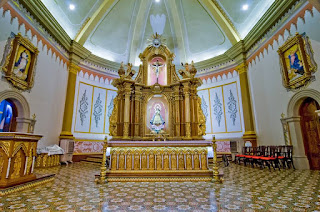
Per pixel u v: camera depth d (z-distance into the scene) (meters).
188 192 3.51
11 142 3.61
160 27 11.57
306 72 5.89
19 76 6.13
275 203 2.78
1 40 5.43
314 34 5.72
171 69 6.68
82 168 6.79
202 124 6.14
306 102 6.53
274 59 7.48
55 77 8.24
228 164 7.46
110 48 11.23
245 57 9.61
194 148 5.01
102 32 10.55
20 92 6.24
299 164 6.33
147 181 4.52
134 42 11.62
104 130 10.42
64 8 8.45
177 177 4.58
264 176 5.04
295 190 3.51
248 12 9.09
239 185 4.03
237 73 10.05
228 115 10.09
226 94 10.34
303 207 2.59
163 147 5.02
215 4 9.69
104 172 4.51
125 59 11.81
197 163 4.93
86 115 9.81
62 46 8.82
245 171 5.95
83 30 9.62
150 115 6.47
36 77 6.99
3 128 7.22
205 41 11.36
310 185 3.90
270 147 7.12
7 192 3.29
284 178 4.71
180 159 4.95
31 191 3.52
